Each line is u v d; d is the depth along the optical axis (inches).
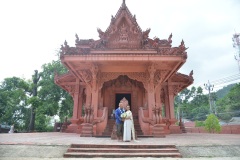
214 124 1064.8
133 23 729.0
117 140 415.8
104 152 312.3
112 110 807.1
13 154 292.8
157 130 522.6
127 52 620.4
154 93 643.5
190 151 316.2
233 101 2155.5
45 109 1098.7
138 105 806.5
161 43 834.2
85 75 663.1
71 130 790.5
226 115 2084.2
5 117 1274.6
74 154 296.2
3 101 1263.5
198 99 2834.6
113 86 828.6
